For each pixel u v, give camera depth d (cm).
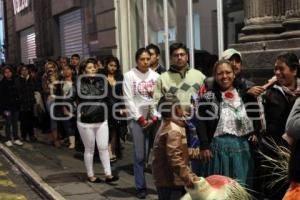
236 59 511
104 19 1309
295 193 362
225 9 869
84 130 762
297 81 473
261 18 763
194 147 511
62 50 1864
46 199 742
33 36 2352
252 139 491
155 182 475
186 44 985
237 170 478
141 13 1170
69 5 1652
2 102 1178
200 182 421
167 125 458
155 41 1113
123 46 1229
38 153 1080
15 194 782
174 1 1027
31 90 1238
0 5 3316
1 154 1147
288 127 374
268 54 723
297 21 709
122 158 962
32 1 2248
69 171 882
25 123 1243
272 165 474
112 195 704
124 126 942
